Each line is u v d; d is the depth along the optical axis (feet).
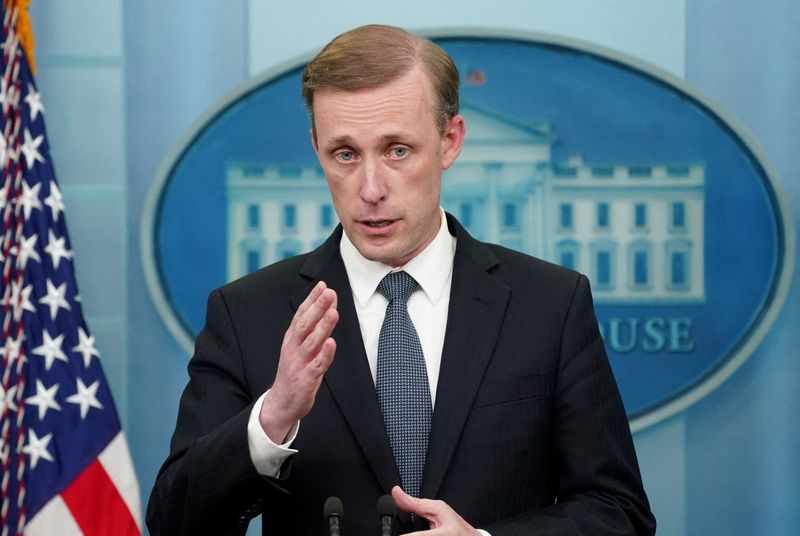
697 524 35.17
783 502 35.06
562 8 35.81
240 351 20.29
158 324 35.73
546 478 20.29
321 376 17.16
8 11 34.37
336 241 21.42
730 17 35.55
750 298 35.27
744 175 35.35
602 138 35.53
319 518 19.12
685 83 35.50
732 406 35.22
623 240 35.42
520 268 21.33
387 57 18.80
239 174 35.88
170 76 35.99
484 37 35.78
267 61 36.11
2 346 32.89
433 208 19.51
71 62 35.96
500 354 20.01
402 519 18.86
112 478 33.06
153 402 35.63
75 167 35.86
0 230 33.42
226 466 17.71
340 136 18.67
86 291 35.70
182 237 35.81
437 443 19.16
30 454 32.58
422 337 20.35
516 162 35.55
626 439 20.71
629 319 35.42
